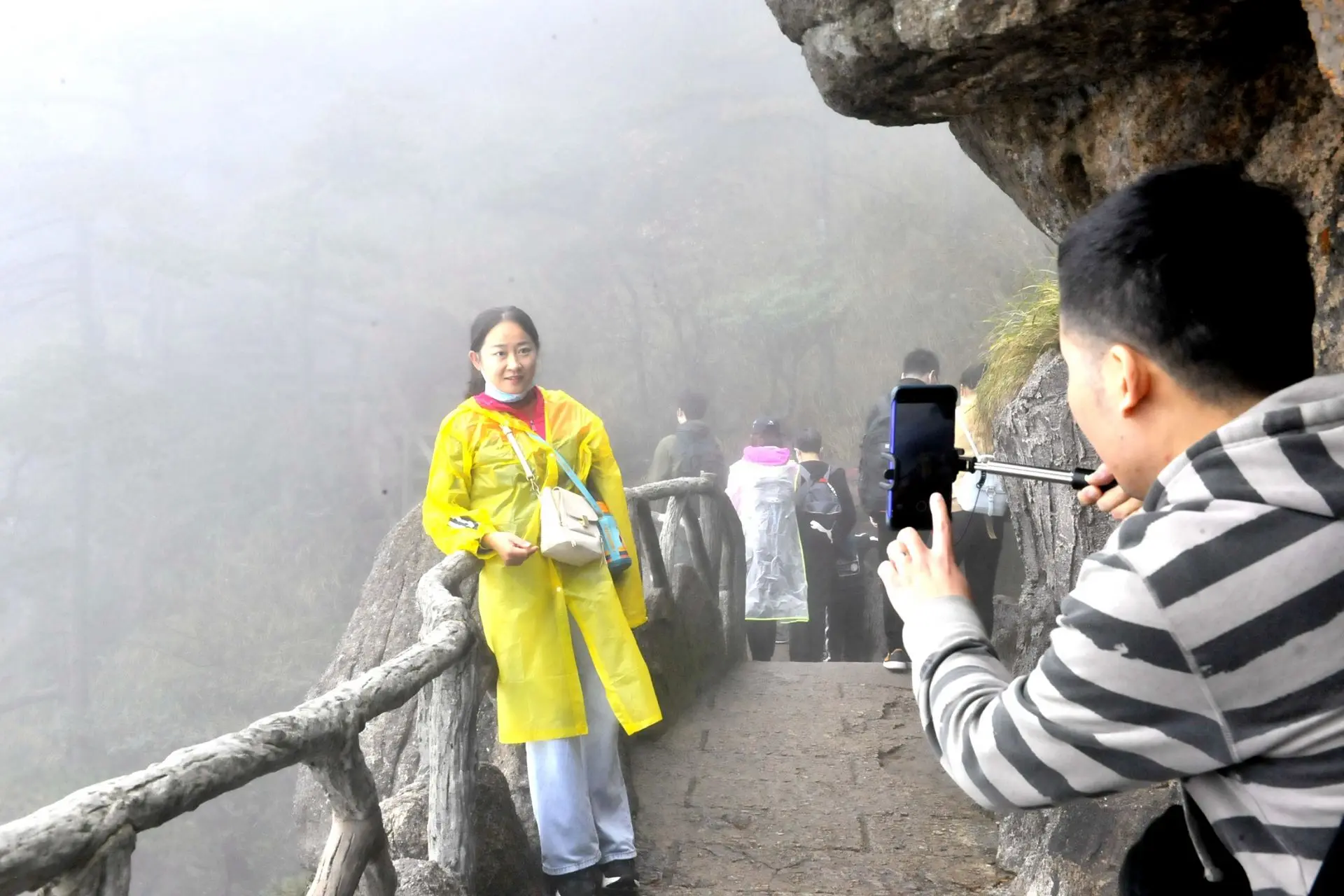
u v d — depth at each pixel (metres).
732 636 7.40
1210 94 2.61
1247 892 1.00
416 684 2.73
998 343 6.10
